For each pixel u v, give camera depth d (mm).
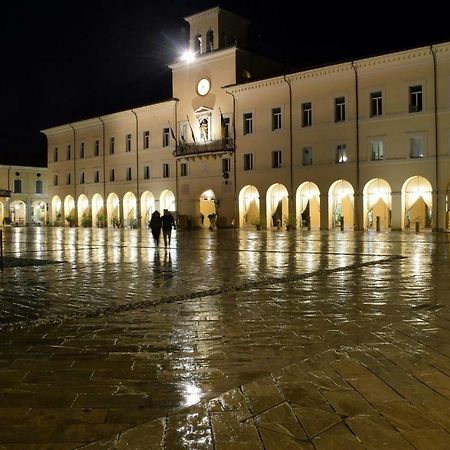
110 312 8805
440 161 38062
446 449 3727
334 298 9875
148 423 4234
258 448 3771
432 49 37594
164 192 56438
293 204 45750
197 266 16031
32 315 8602
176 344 6691
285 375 5348
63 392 4977
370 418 4250
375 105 41469
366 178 41656
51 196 71062
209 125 51781
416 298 9742
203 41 52875
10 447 3846
